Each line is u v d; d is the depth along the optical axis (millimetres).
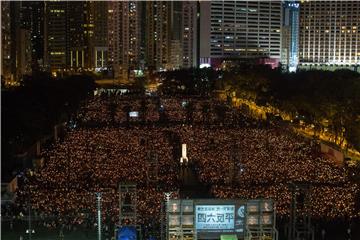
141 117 194875
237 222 67188
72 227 75500
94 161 112250
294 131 159875
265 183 95188
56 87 192500
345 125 130500
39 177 100688
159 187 92625
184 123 178000
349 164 112812
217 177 99438
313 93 162000
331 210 80312
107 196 84938
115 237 69500
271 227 67312
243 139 139000
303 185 75625
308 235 71750
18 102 141500
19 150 120688
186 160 112562
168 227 66938
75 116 198125
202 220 67062
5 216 78438
